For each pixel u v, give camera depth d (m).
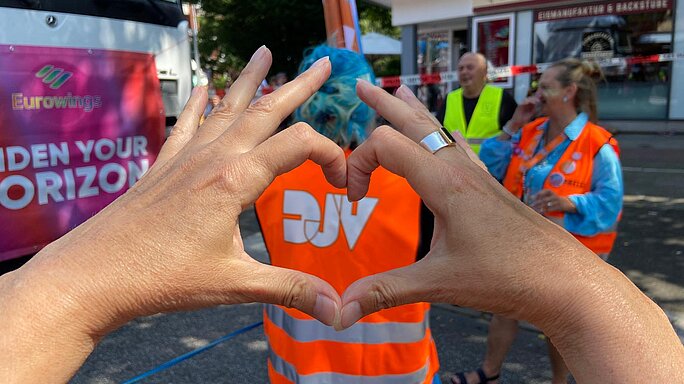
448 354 3.11
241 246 0.68
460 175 0.63
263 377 2.91
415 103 0.88
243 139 0.67
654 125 10.69
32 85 2.62
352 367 1.34
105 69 2.98
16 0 2.53
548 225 0.60
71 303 0.53
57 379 0.52
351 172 0.74
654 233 5.16
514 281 0.55
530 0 10.86
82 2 2.83
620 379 0.50
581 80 2.39
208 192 0.61
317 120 1.38
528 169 2.51
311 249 1.38
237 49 15.81
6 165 2.54
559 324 0.54
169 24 3.46
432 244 0.67
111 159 3.04
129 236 0.57
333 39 2.45
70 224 2.85
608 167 2.31
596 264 0.56
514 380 2.83
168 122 3.50
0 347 0.49
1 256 2.54
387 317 1.32
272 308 1.48
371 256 1.32
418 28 12.09
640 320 0.52
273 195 1.44
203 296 0.60
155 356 3.11
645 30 10.28
